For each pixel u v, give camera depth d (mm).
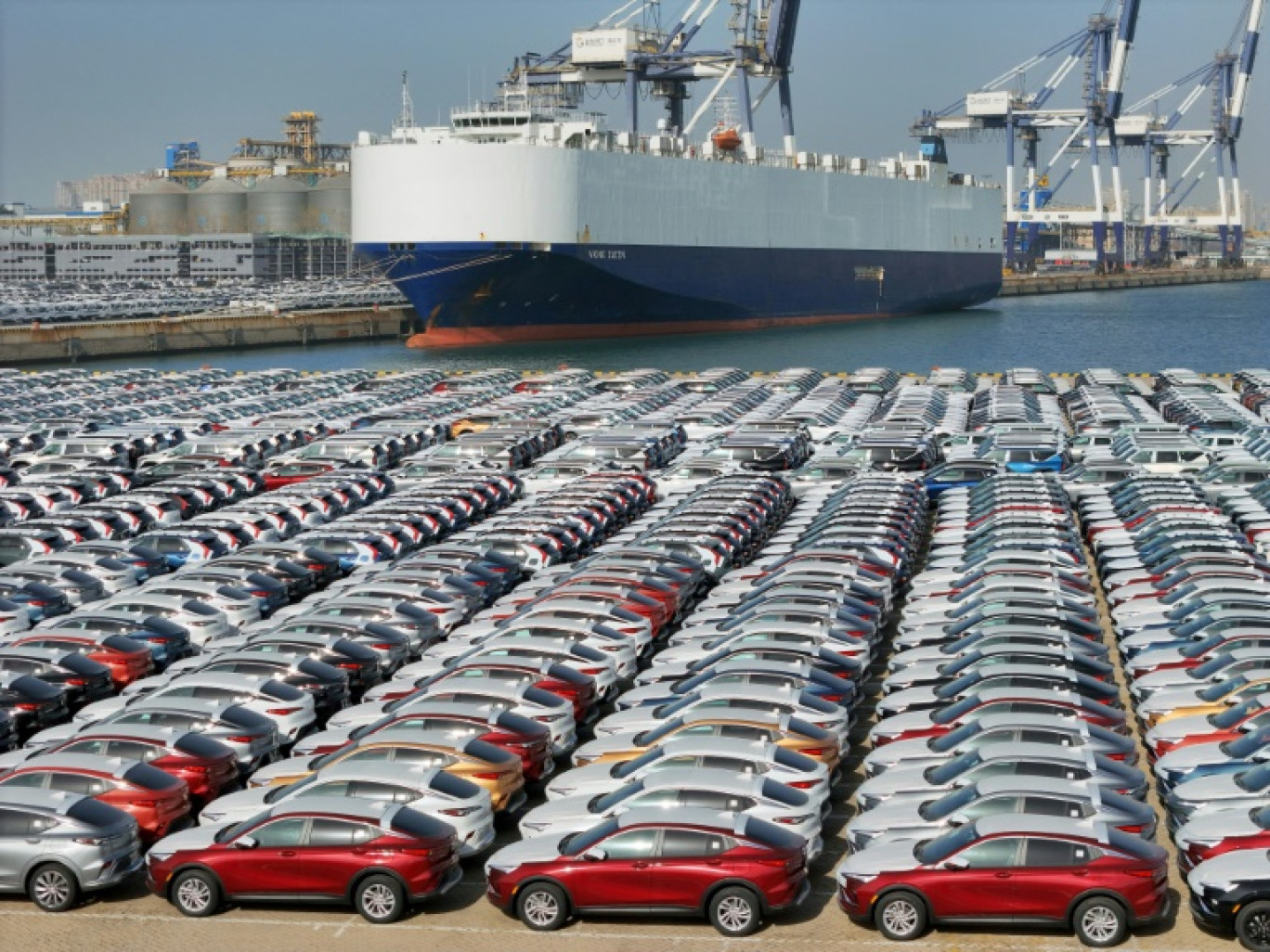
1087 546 54781
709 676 32594
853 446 67875
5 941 23875
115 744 28578
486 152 170625
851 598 39906
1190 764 27734
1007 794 24484
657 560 45938
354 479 63031
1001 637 34938
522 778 28625
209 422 84812
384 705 31438
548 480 66500
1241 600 37906
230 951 23484
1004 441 70562
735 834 23922
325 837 24594
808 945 23406
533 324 185625
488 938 23906
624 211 185500
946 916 23297
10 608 40688
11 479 67312
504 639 36000
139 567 47375
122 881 25750
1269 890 22297
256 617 41969
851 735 34094
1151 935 23281
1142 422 80688
